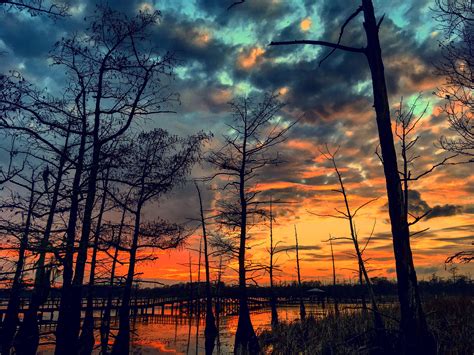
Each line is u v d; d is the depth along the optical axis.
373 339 12.20
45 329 26.23
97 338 18.50
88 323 15.61
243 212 21.83
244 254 21.20
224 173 22.47
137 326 39.12
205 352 22.42
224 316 50.41
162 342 26.45
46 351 19.67
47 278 10.16
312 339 14.80
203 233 30.41
